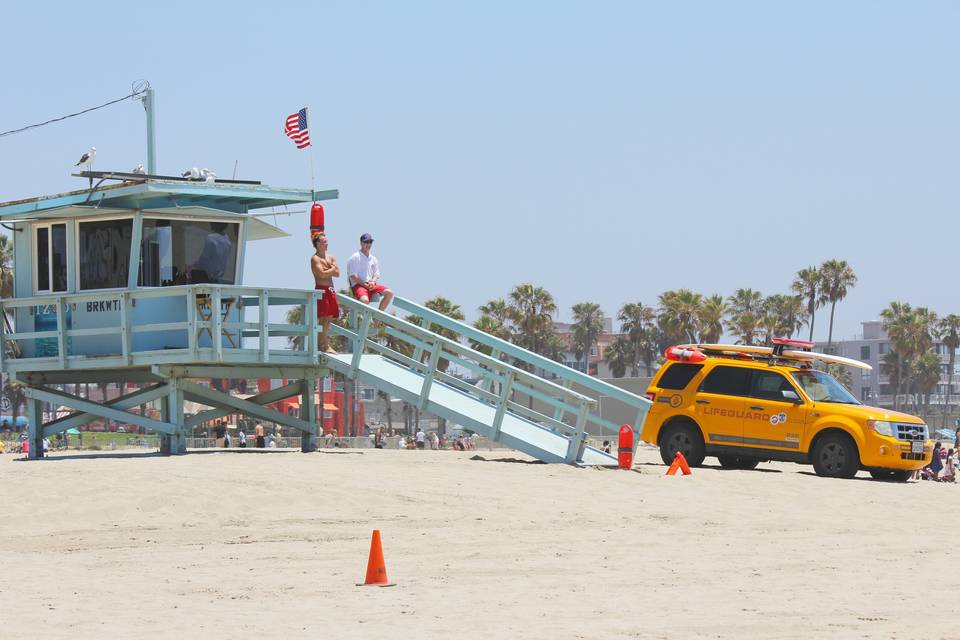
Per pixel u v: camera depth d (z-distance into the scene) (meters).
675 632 17.05
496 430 42.41
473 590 20.89
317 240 45.03
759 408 46.28
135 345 43.59
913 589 20.94
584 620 18.06
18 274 46.44
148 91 48.25
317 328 44.75
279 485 33.03
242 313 44.28
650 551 25.69
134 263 44.06
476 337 45.09
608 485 36.62
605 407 118.69
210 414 45.91
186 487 32.34
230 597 20.42
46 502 31.09
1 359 45.62
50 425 47.03
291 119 47.00
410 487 34.06
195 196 45.16
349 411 161.75
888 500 37.41
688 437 47.38
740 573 22.77
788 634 16.88
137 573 23.05
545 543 26.77
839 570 23.20
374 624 17.88
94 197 43.53
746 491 37.44
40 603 19.97
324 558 24.69
